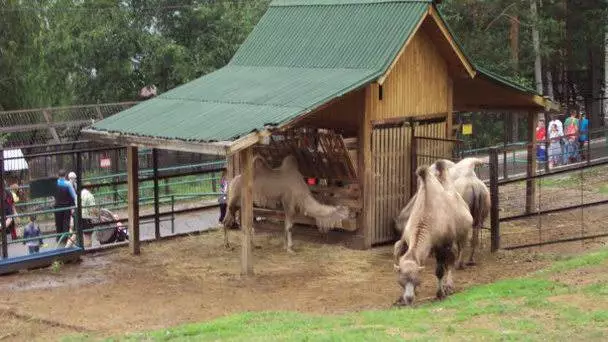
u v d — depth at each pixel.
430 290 15.20
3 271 17.02
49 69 39.12
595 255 15.80
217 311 14.29
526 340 10.51
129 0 40.78
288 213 18.61
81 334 13.05
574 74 43.97
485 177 27.56
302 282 16.22
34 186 18.34
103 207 24.05
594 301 12.31
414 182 19.81
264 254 18.55
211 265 17.72
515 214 21.73
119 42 39.22
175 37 40.78
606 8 41.34
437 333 11.08
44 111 33.00
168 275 16.95
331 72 18.53
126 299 15.22
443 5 38.12
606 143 32.31
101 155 29.19
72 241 18.59
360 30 19.42
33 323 13.93
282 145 19.53
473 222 16.80
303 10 21.08
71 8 39.47
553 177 27.06
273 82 18.73
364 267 17.38
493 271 16.38
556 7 40.84
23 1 37.66
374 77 17.61
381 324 11.86
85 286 16.22
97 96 39.91
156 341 11.99
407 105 19.64
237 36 39.94
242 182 16.42
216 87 19.38
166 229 21.80
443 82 20.50
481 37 38.50
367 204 18.86
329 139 18.55
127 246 19.59
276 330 11.94
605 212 21.98
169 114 18.16
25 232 18.67
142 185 28.41
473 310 12.33
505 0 38.75
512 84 21.22
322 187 19.36
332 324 12.16
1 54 37.16
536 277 14.66
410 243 13.62
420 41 19.81
